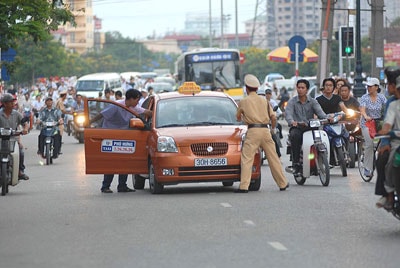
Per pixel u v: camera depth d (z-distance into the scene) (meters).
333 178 22.84
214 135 19.64
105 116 20.77
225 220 15.12
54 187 22.69
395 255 11.75
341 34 43.19
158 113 20.75
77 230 14.43
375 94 22.20
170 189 21.23
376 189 13.58
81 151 38.28
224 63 58.44
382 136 13.34
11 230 14.68
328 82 23.50
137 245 12.81
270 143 19.78
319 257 11.62
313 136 20.92
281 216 15.52
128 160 20.42
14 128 21.28
